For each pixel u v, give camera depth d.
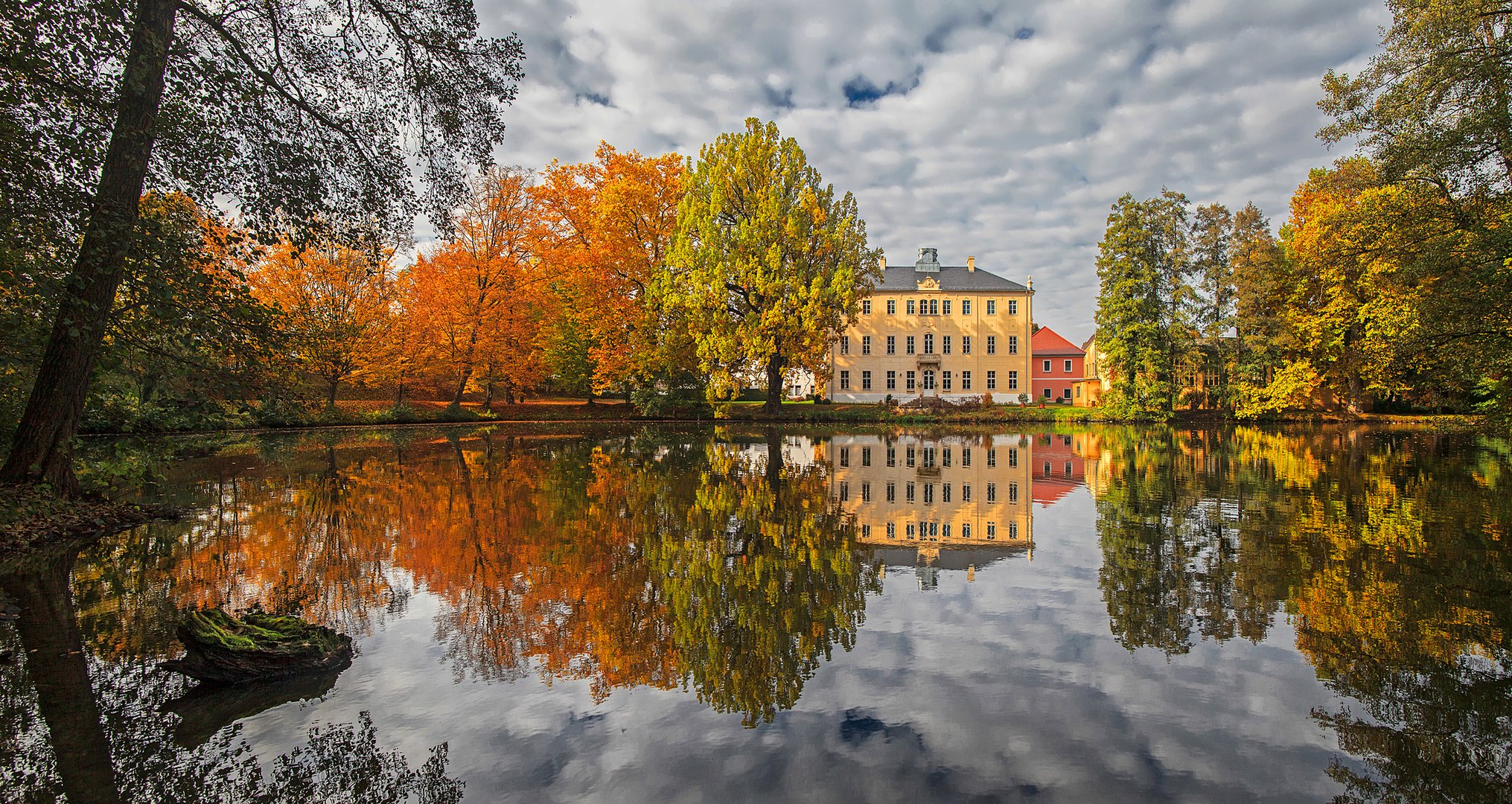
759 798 3.29
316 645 5.05
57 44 8.03
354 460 18.67
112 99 9.01
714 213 36.25
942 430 35.84
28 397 11.50
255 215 10.60
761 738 3.94
